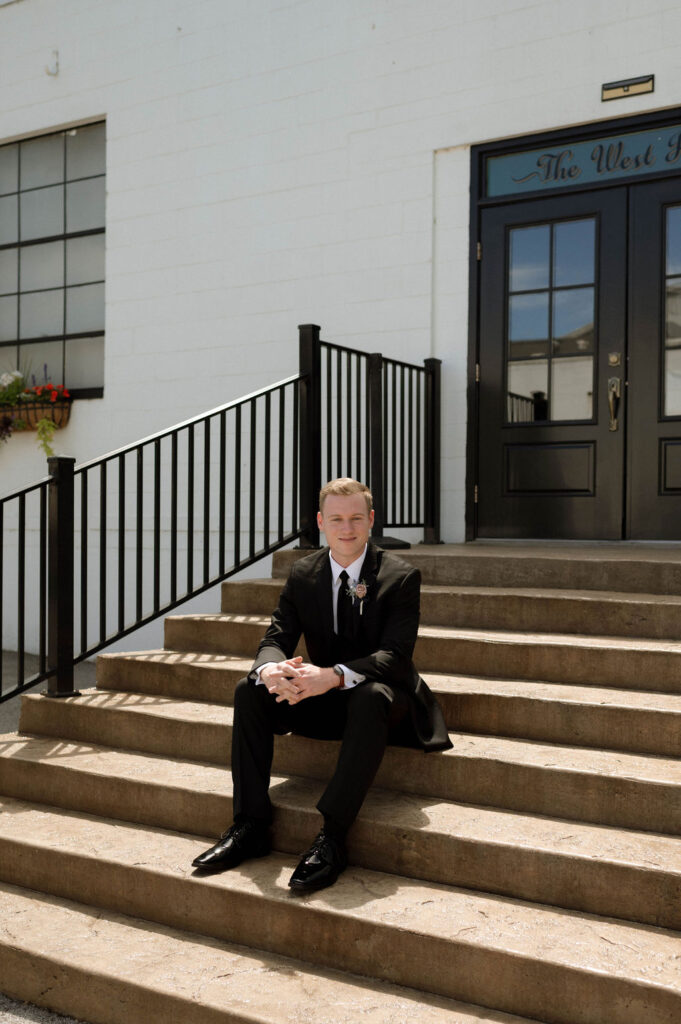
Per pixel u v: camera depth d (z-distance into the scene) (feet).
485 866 7.36
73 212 21.48
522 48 16.08
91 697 11.10
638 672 9.36
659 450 15.24
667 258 15.17
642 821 7.60
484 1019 6.31
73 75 21.01
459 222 16.74
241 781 8.17
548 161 16.05
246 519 18.78
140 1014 6.79
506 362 16.44
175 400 19.70
